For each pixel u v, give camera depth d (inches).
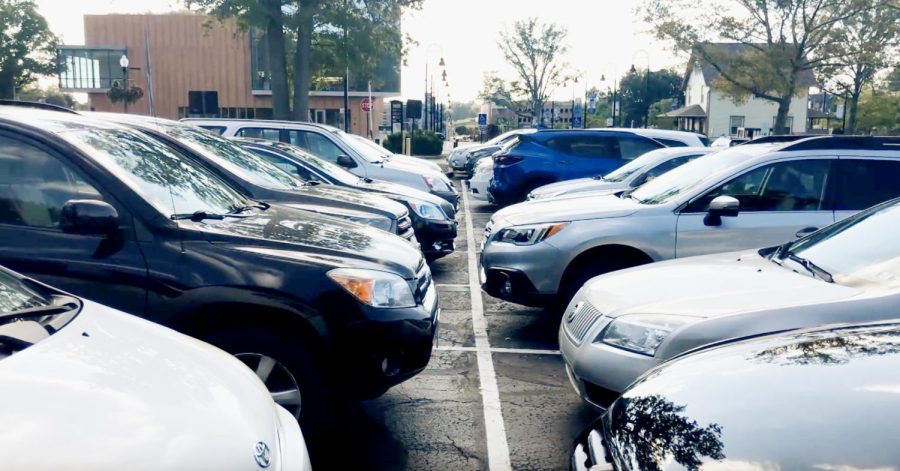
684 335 164.2
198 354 118.3
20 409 87.3
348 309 167.6
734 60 1481.3
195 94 1686.8
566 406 212.2
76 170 168.9
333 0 932.6
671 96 3129.9
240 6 880.9
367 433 192.5
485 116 1904.5
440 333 286.7
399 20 989.8
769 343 122.3
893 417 92.1
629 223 272.5
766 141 344.2
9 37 2114.9
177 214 173.3
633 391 118.2
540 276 275.4
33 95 2303.2
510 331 290.5
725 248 268.2
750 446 92.4
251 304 164.6
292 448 108.7
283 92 945.5
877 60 1378.0
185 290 162.7
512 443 187.5
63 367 98.9
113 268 162.6
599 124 2463.1
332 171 408.2
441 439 189.5
